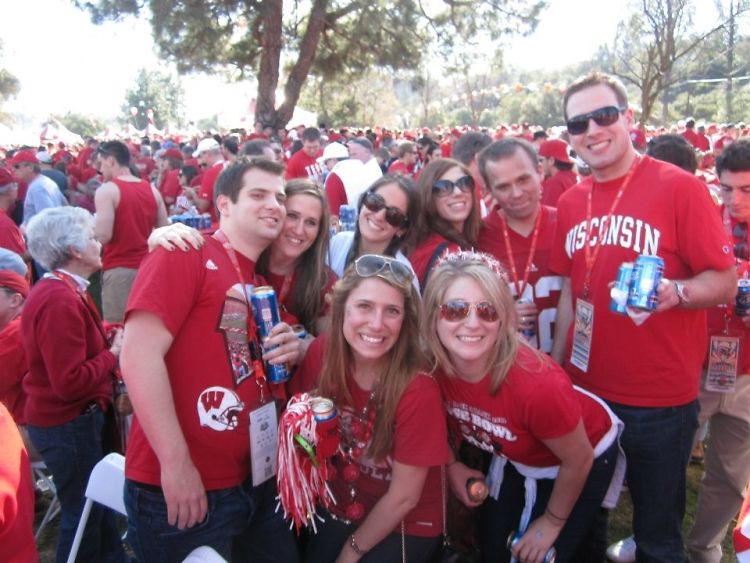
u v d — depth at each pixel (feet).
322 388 6.81
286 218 7.59
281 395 6.96
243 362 6.44
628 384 7.32
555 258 8.51
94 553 8.89
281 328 6.63
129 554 10.33
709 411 8.84
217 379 6.26
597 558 8.61
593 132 7.25
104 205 16.17
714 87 140.97
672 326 7.09
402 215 8.95
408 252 9.14
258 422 6.54
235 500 6.61
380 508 6.68
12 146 84.02
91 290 23.18
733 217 9.34
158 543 6.37
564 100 7.73
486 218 9.86
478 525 8.19
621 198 7.41
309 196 7.66
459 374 6.88
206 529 6.40
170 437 5.83
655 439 7.30
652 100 66.59
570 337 8.40
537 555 7.07
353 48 77.82
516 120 175.22
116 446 9.39
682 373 7.22
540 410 6.41
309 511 6.40
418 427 6.49
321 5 71.00
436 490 7.22
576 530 7.41
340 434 6.86
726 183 9.05
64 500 8.84
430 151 35.53
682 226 6.95
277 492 7.16
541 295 9.14
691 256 6.94
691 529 9.73
